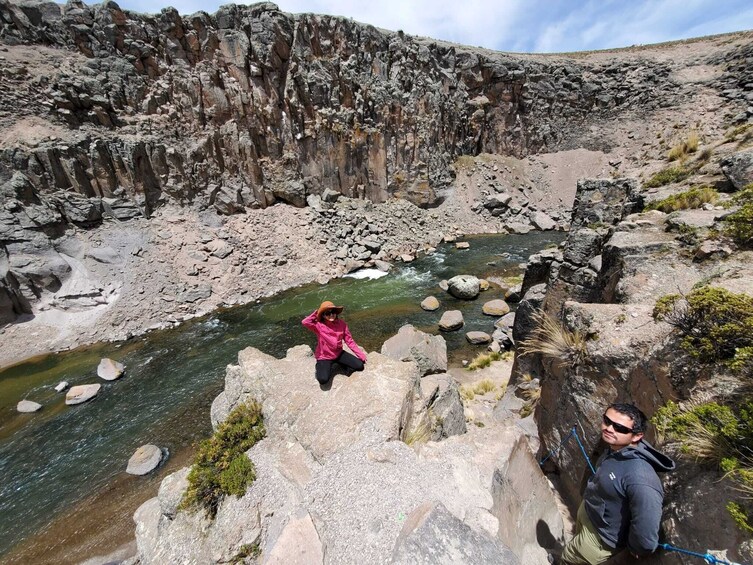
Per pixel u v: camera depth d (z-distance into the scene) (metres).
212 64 27.89
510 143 47.03
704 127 33.78
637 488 2.98
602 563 3.39
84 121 24.14
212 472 5.68
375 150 36.59
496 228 40.16
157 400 15.34
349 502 4.58
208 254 26.38
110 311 21.42
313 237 30.94
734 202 8.33
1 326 19.33
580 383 5.70
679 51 46.50
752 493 2.70
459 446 5.23
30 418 14.48
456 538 3.58
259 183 31.14
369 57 34.47
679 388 3.97
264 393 6.84
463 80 42.50
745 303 3.81
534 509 5.29
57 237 21.91
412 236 35.59
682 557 3.05
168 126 27.03
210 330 21.17
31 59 23.05
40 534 10.08
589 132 46.50
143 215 25.56
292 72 30.33
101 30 24.62
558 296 10.48
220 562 4.45
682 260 6.83
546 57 50.06
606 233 10.05
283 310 23.42
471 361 17.22
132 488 11.34
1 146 20.75
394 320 21.62
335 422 5.79
